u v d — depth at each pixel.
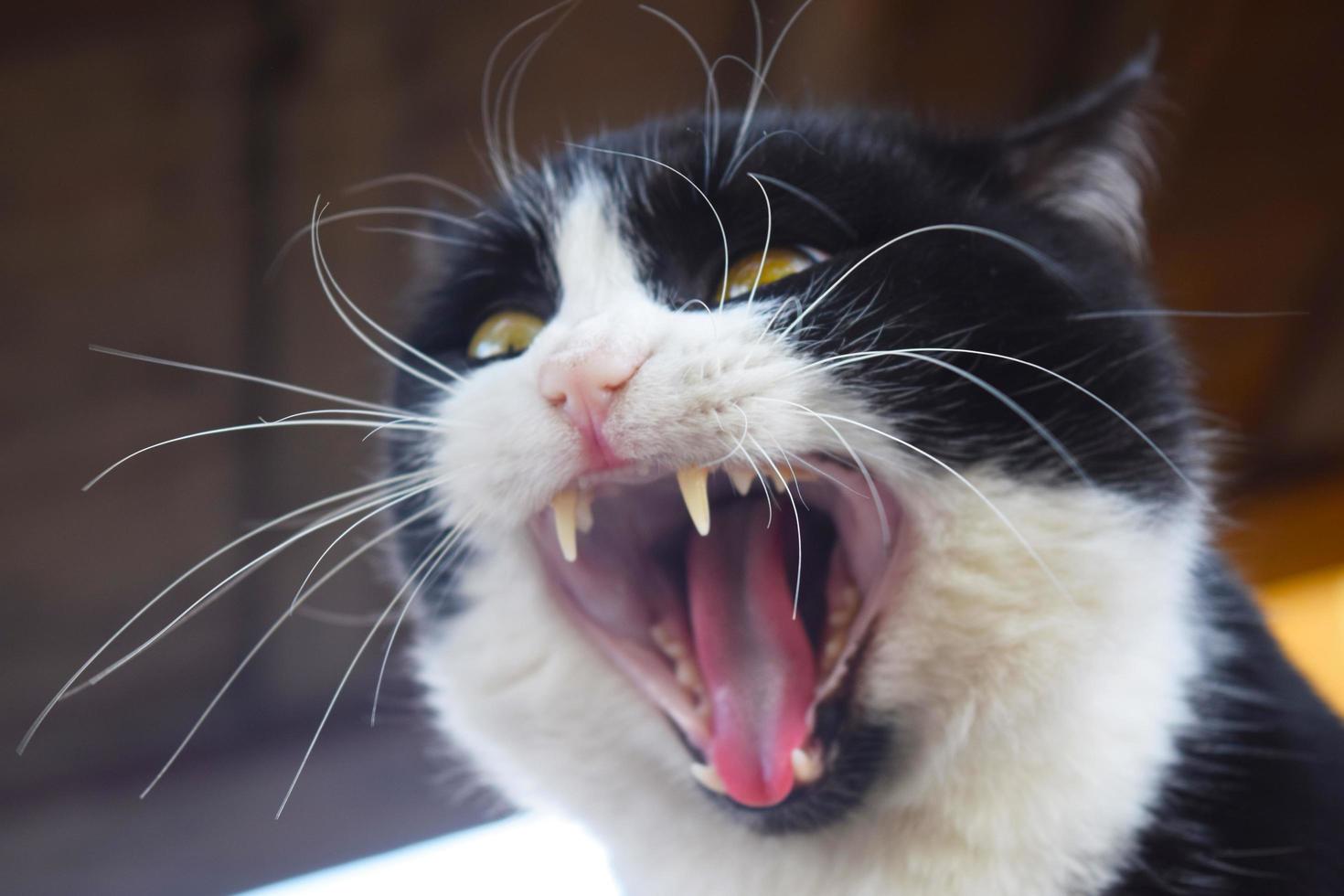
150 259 0.52
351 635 0.58
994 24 0.55
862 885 0.38
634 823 0.40
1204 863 0.38
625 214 0.40
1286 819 0.38
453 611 0.41
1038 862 0.38
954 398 0.37
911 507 0.37
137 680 0.58
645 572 0.40
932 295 0.38
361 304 0.54
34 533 0.54
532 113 0.53
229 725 0.59
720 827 0.39
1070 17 0.55
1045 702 0.37
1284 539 0.64
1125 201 0.42
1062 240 0.40
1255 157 0.60
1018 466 0.37
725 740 0.38
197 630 0.57
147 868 0.56
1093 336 0.38
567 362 0.37
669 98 0.53
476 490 0.38
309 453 0.55
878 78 0.55
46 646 0.57
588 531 0.40
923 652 0.37
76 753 0.58
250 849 0.56
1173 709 0.38
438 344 0.43
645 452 0.37
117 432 0.54
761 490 0.40
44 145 0.49
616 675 0.40
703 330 0.38
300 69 0.50
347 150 0.52
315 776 0.57
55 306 0.52
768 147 0.39
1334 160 0.60
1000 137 0.42
